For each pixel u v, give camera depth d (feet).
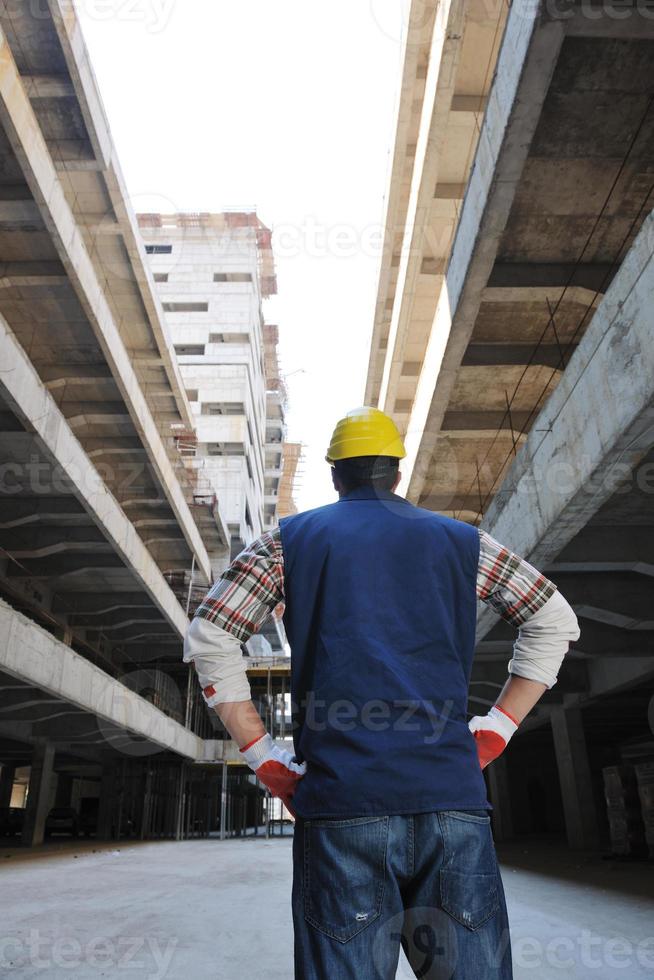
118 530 60.49
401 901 3.83
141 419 64.28
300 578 4.58
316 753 4.04
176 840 93.56
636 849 45.16
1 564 63.46
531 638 4.78
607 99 26.14
